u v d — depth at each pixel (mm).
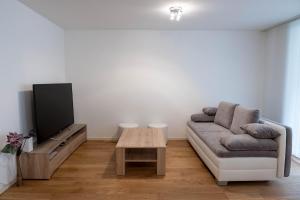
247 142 2541
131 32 4336
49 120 3191
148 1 2727
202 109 4492
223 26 4078
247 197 2371
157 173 2885
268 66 4352
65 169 3051
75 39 4340
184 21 3721
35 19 3201
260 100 4578
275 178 2598
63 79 4332
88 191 2469
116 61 4402
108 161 3357
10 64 2611
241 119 3180
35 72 3225
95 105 4492
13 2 2650
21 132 2840
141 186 2586
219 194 2424
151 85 4465
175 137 4598
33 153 2676
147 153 3150
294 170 3053
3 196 2352
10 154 2475
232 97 4547
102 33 4332
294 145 3539
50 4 2867
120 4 2852
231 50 4445
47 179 2727
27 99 2988
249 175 2570
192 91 4504
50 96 3234
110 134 4562
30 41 3072
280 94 3949
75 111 4496
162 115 4539
